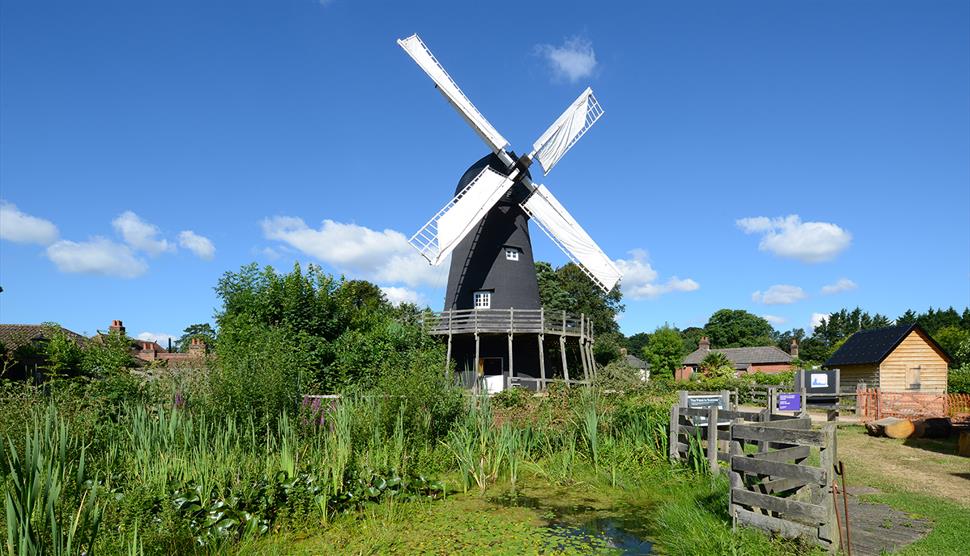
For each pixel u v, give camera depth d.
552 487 9.05
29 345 18.50
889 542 6.22
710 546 5.88
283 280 15.73
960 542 6.14
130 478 6.93
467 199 23.55
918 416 18.91
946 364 25.05
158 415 8.85
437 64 24.62
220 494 6.71
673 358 53.00
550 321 23.12
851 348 27.30
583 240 24.80
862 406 20.11
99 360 11.93
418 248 22.44
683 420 10.05
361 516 7.48
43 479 4.55
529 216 25.30
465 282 24.58
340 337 15.56
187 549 6.03
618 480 9.16
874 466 10.73
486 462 9.73
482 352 24.39
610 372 13.52
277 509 7.00
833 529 5.62
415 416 10.22
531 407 12.38
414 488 8.33
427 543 6.56
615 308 49.03
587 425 10.51
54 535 3.94
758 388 27.33
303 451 8.90
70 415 8.05
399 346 16.44
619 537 6.74
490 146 24.69
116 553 5.07
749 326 82.69
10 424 6.93
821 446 5.72
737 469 6.39
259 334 13.87
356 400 10.68
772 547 5.74
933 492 8.63
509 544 6.52
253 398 9.68
